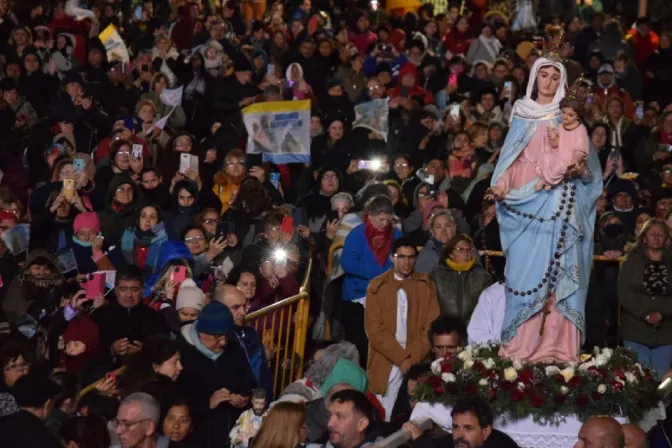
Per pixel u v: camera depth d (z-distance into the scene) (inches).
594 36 1222.9
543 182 465.4
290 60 1057.5
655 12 1346.0
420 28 1236.5
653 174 874.1
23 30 1001.5
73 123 835.4
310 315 647.1
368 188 691.4
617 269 652.1
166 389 467.5
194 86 941.2
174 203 686.5
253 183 666.8
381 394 558.9
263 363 534.6
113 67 943.0
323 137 856.9
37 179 819.4
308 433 478.6
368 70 1088.2
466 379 471.5
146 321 535.8
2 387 481.4
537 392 462.3
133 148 709.3
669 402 510.3
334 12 1283.2
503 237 477.7
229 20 1179.3
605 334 609.0
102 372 507.2
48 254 597.0
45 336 541.0
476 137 871.7
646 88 1182.3
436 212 615.8
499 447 430.3
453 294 568.1
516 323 475.5
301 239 658.8
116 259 623.8
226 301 530.6
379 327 561.9
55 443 415.8
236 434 495.5
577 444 412.2
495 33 1236.5
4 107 894.4
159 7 1191.6
